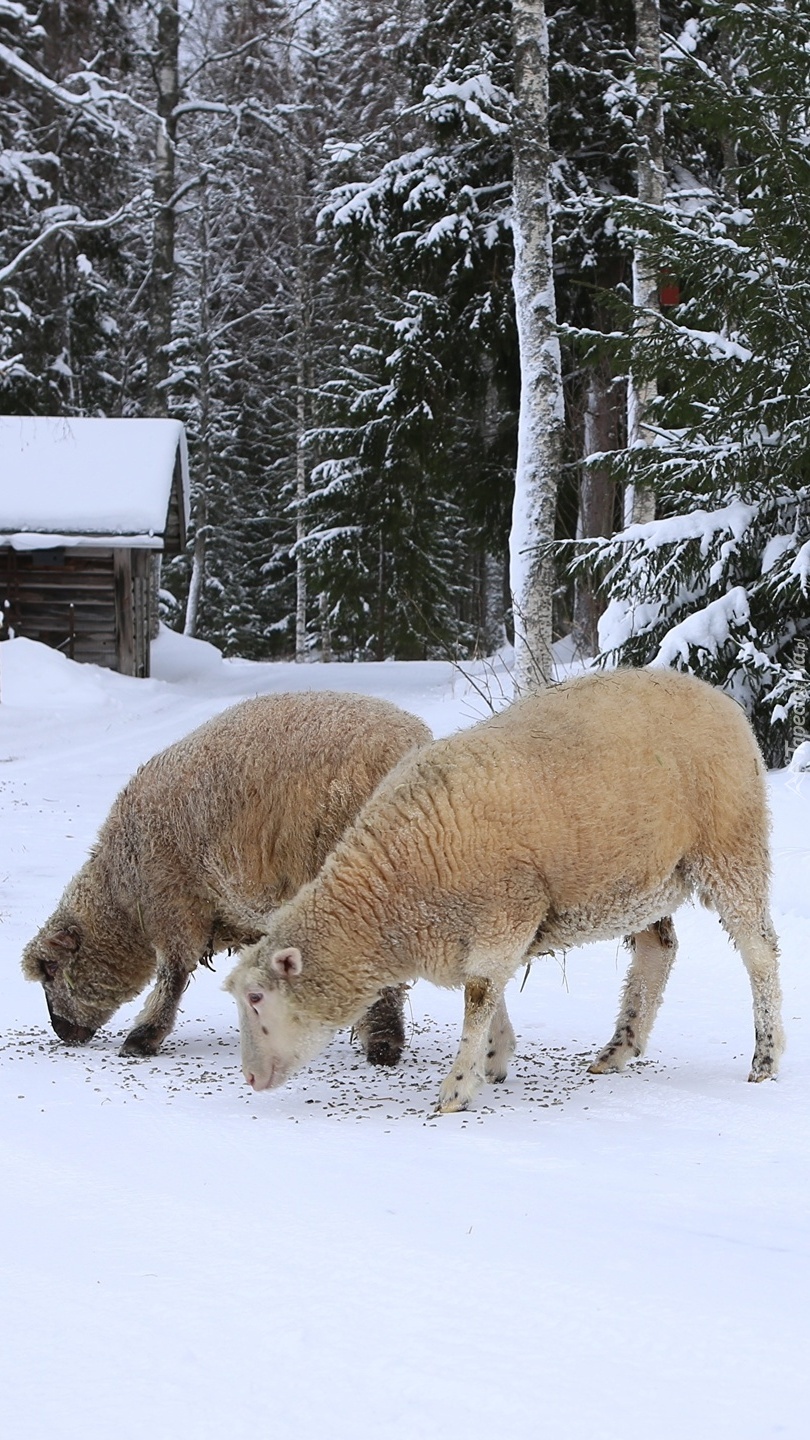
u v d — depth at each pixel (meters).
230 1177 4.30
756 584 12.70
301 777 6.11
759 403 12.54
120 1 36.00
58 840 12.41
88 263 36.09
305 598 47.88
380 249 24.33
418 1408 2.72
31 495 28.03
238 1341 3.03
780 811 10.23
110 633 27.98
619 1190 4.17
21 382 36.50
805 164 12.54
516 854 5.23
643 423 13.66
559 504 26.80
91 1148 4.62
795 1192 4.15
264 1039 5.33
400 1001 6.17
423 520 31.34
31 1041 6.65
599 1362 2.92
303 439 33.66
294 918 5.39
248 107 35.19
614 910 5.46
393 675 28.58
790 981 7.35
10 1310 3.23
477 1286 3.34
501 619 33.72
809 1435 2.62
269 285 51.41
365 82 42.19
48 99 36.12
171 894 6.34
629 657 13.48
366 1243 3.66
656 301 18.03
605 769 5.34
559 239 22.11
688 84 13.48
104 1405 2.76
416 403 24.77
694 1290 3.32
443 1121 5.09
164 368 33.69
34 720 21.53
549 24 22.38
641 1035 5.99
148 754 18.84
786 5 13.34
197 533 46.78
